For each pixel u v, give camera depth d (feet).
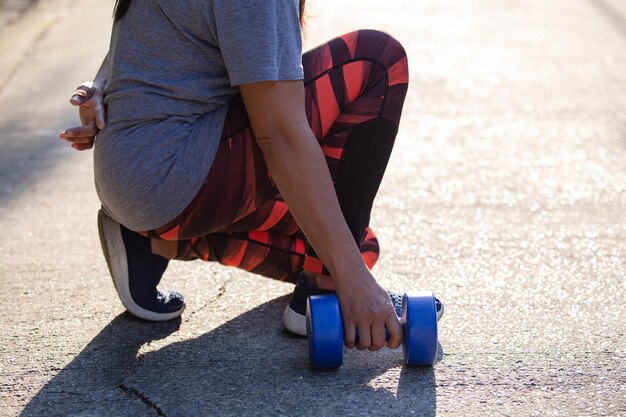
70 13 23.79
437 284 8.94
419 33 20.47
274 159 6.60
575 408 6.56
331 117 7.23
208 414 6.55
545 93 16.16
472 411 6.52
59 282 9.18
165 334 7.93
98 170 7.04
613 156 13.04
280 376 7.08
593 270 9.23
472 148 13.52
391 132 7.33
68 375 7.22
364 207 7.40
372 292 6.79
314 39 19.51
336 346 6.87
